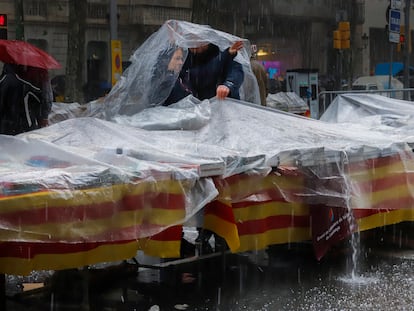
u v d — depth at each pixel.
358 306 5.04
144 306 4.95
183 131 5.70
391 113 8.51
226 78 6.68
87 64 31.33
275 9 37.59
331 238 5.69
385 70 31.91
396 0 17.30
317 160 5.39
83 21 20.70
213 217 5.06
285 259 6.30
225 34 7.00
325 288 5.46
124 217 4.24
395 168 6.07
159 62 6.70
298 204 5.55
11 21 28.48
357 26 40.56
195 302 5.08
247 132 5.72
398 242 6.98
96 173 4.12
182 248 6.14
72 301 4.88
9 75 7.27
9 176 3.97
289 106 14.77
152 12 32.78
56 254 4.21
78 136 5.22
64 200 3.94
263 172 5.05
